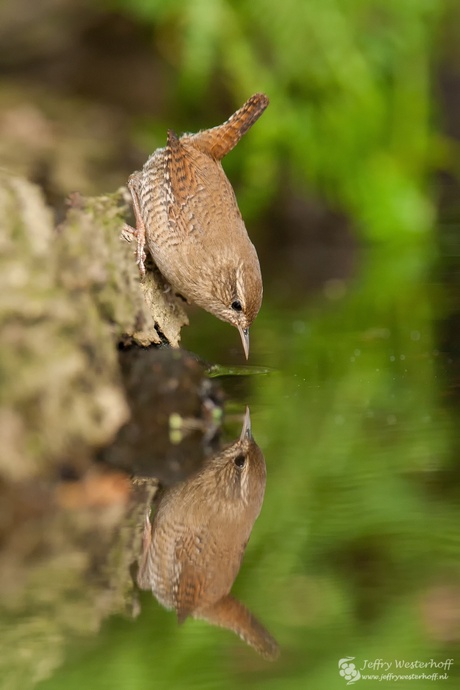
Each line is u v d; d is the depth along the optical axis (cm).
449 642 639
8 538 768
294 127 2022
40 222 891
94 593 686
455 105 2462
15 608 658
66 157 1778
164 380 1011
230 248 1059
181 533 771
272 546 748
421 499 818
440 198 2289
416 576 700
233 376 1185
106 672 603
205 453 938
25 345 849
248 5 1978
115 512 812
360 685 597
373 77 2092
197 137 1107
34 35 2161
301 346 1323
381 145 2127
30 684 590
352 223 2053
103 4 2141
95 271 921
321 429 988
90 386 881
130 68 2169
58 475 848
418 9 2080
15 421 834
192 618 656
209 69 2002
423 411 1041
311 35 1995
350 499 822
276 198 2027
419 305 1528
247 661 616
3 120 1862
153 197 1020
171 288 1085
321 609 668
